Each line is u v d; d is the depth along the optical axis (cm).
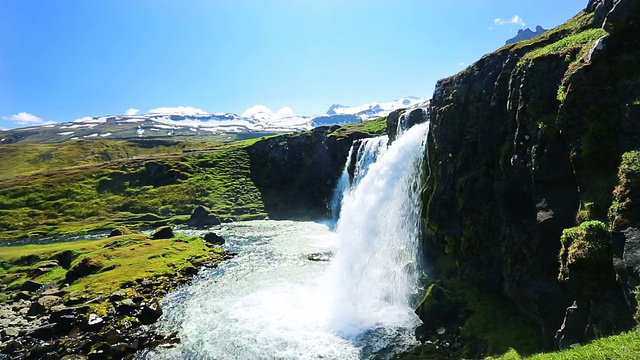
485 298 2841
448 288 3133
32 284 5103
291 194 13788
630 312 1452
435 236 3672
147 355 3083
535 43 2792
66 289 4728
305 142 14588
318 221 11181
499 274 2798
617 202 1631
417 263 3909
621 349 1283
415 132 4566
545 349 2083
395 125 6956
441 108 3644
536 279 2261
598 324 1598
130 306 3931
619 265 1475
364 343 2936
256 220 11844
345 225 5244
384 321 3244
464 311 2836
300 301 4088
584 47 2191
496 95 2939
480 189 3027
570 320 1777
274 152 15525
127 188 15175
